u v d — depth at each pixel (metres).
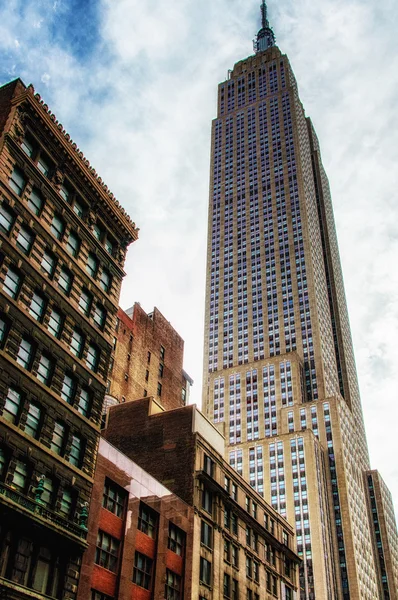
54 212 48.31
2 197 42.19
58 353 43.47
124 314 90.81
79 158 52.53
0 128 45.47
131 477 49.16
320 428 176.38
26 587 34.16
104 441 47.00
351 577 151.88
